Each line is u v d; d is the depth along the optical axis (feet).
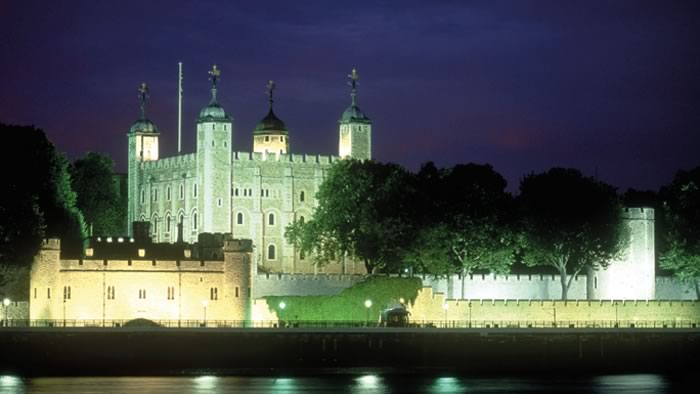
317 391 615.57
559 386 647.56
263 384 633.20
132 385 625.00
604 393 627.46
